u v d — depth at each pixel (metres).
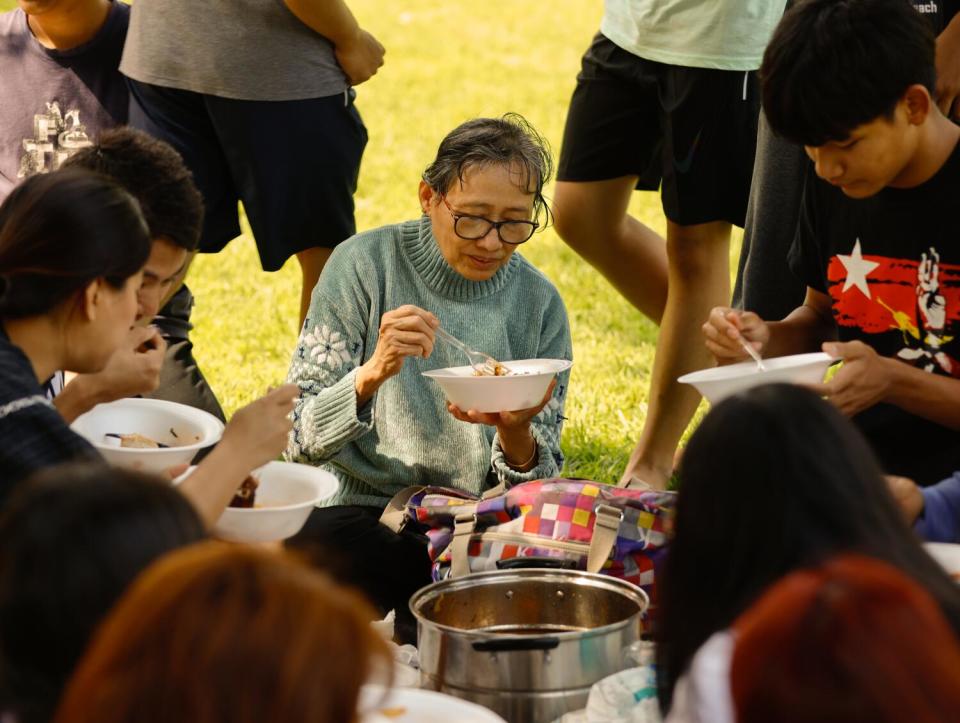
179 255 3.51
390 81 16.84
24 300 2.83
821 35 3.23
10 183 5.45
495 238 4.02
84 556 1.94
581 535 3.67
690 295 5.52
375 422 4.26
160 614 1.63
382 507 4.25
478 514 3.77
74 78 5.42
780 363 3.49
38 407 2.77
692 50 5.31
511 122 4.14
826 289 4.07
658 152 5.86
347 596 1.70
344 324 4.25
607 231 5.91
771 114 3.36
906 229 3.65
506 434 4.05
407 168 12.88
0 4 16.19
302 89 5.45
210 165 5.59
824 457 2.23
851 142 3.32
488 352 4.27
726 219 5.48
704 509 2.27
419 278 4.25
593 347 7.88
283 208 5.59
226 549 1.74
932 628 1.66
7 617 1.95
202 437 3.65
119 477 2.03
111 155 3.42
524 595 3.50
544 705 3.05
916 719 1.58
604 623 3.45
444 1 22.00
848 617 1.65
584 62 5.76
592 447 6.22
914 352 3.74
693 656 2.23
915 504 3.27
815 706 1.61
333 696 1.62
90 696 1.62
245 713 1.59
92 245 2.81
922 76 3.29
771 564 2.21
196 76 5.36
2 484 2.71
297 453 4.11
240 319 8.45
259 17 5.34
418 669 3.35
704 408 6.67
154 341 3.53
